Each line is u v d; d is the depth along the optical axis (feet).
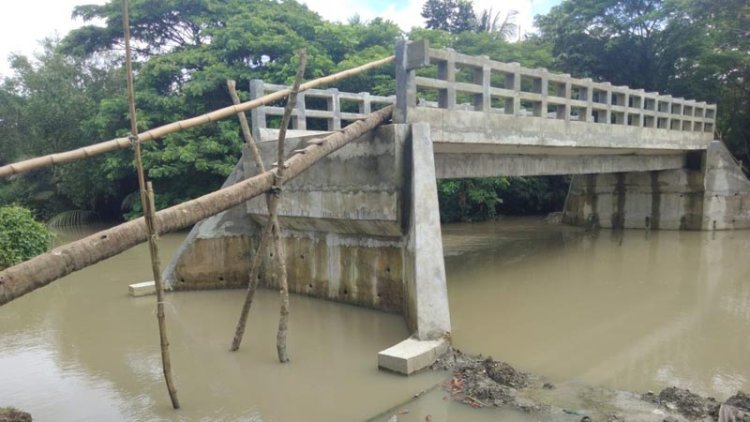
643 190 65.00
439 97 30.58
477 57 31.27
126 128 73.61
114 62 92.07
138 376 22.39
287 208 34.91
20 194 95.45
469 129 30.96
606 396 18.88
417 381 20.56
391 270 30.12
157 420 18.22
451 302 33.09
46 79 89.86
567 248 53.16
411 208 26.61
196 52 71.72
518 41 93.91
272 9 76.74
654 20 75.61
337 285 33.53
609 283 37.68
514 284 37.88
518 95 34.53
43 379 22.29
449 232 68.33
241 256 38.86
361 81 69.67
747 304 31.50
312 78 66.33
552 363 22.56
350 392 19.84
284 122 22.86
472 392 19.25
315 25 76.48
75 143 88.33
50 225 88.94
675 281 37.83
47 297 37.24
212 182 72.79
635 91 48.52
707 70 77.51
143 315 32.01
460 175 35.42
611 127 44.88
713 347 24.30
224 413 18.58
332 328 28.12
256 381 21.38
